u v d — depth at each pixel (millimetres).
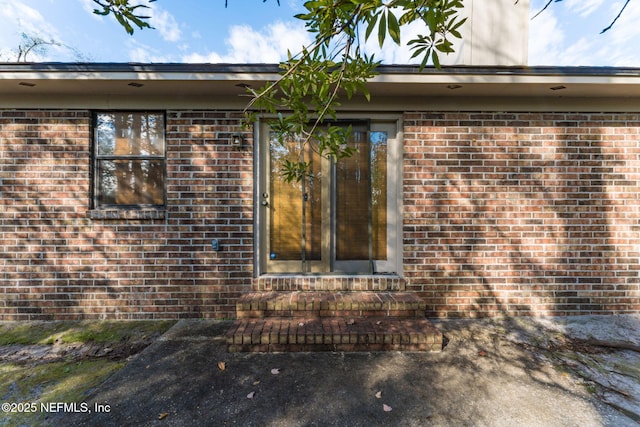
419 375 2463
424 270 3656
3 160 3539
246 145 3652
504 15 4363
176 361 2670
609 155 3650
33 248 3566
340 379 2404
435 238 3666
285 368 2557
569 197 3662
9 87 3307
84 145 3582
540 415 2016
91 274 3596
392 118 3744
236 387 2305
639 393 2242
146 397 2189
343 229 3828
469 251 3664
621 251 3650
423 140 3645
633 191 3656
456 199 3664
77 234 3582
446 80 3152
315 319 3188
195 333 3248
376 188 3857
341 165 3805
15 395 2230
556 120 3652
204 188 3645
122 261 3611
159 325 3457
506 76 3139
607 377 2447
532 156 3652
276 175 3812
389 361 2668
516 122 3650
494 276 3666
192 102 3609
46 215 3566
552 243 3666
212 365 2602
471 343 3004
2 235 3557
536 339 3086
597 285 3662
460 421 1964
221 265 3648
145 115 3691
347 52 1728
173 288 3631
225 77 3123
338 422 1950
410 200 3656
